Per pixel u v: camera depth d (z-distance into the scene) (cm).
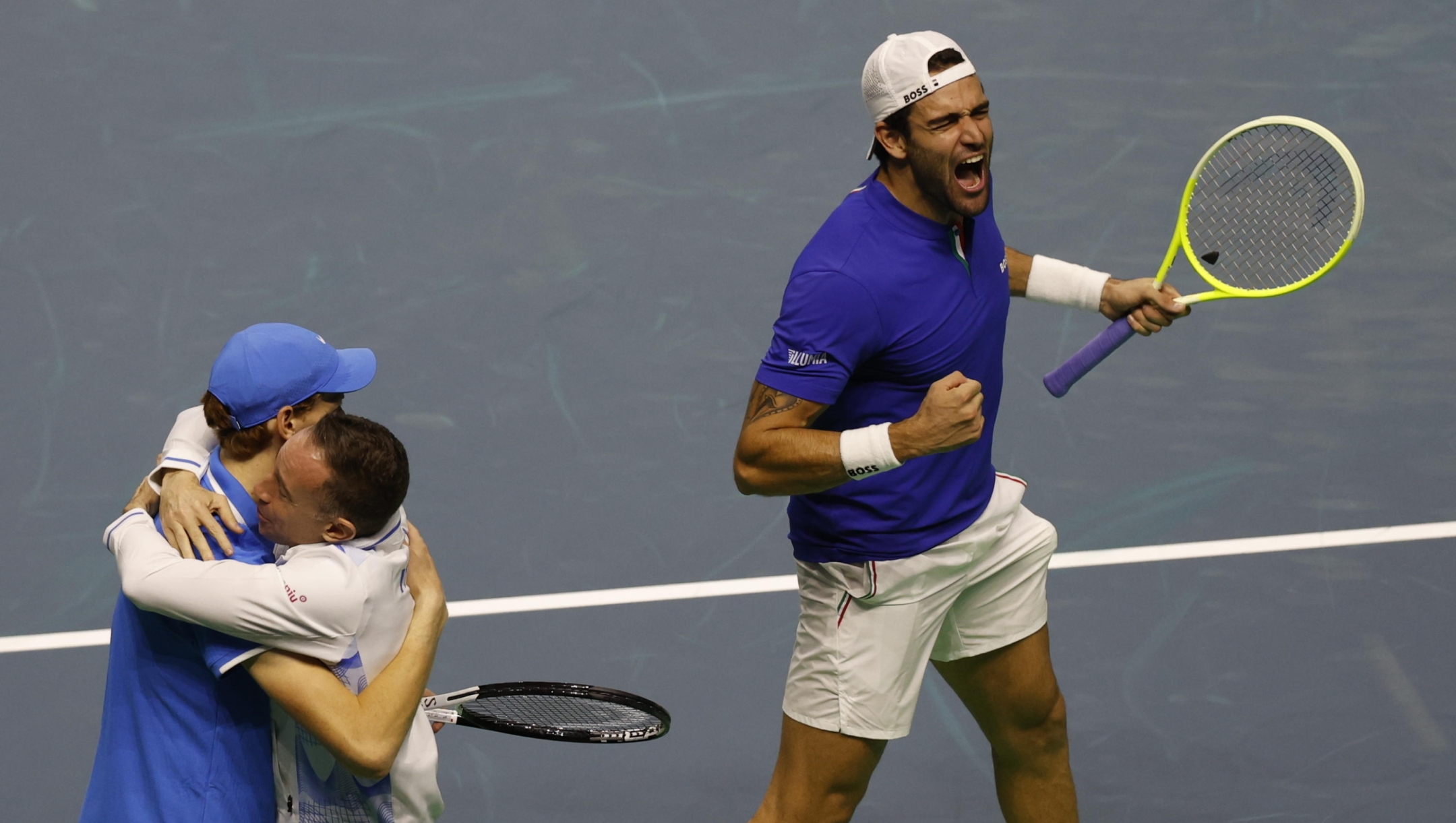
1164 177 2970
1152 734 1870
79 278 2697
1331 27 3400
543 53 3269
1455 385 2517
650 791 1794
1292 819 1734
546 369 2542
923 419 1341
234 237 2800
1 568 2144
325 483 1178
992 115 3134
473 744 1883
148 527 1249
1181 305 1633
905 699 1536
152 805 1225
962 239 1464
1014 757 1638
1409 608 2062
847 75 3228
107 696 1264
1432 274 2769
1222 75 3253
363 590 1191
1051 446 2398
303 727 1225
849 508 1477
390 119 3083
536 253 2789
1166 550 2184
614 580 2138
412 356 2558
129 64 3189
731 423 2434
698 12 3400
